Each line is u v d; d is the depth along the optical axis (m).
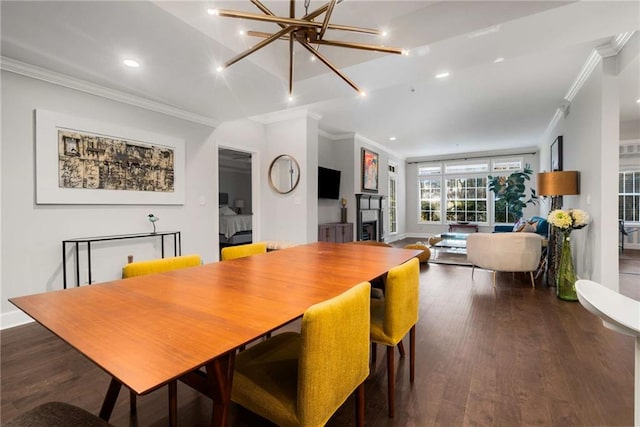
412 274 1.70
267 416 1.06
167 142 3.74
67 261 2.94
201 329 0.93
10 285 2.62
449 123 5.77
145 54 2.43
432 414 1.55
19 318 2.67
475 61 2.60
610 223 3.06
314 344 0.94
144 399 1.71
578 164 3.90
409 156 9.46
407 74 2.84
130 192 3.39
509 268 3.90
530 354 2.15
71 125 2.93
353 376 1.13
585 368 1.96
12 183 2.62
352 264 1.93
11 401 1.66
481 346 2.28
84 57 2.49
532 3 1.96
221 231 6.73
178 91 3.22
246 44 2.47
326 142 6.66
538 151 7.87
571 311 3.02
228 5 2.18
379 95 4.25
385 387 1.80
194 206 4.10
